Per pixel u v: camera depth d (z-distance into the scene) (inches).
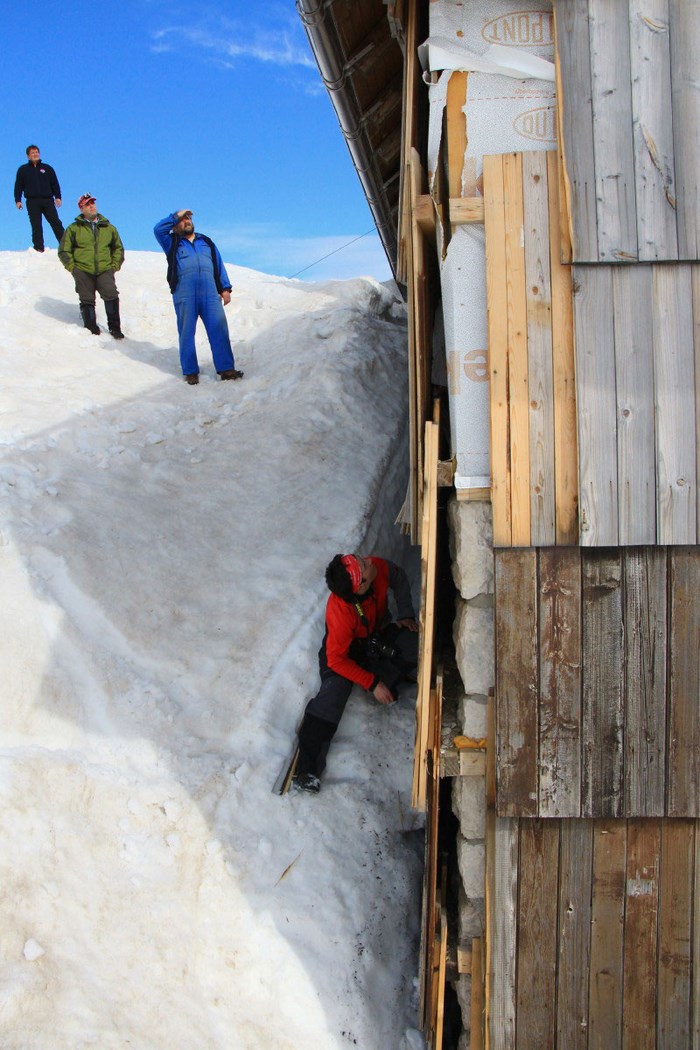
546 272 120.5
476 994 142.3
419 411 146.0
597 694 125.6
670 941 133.6
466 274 124.6
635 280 119.0
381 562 186.5
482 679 135.5
